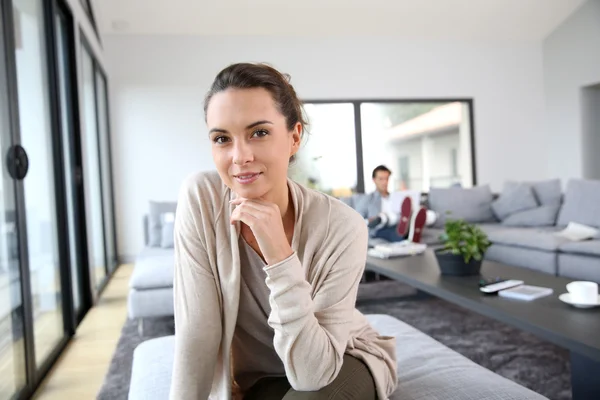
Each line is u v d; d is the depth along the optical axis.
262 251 0.83
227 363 0.96
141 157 5.77
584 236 3.53
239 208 0.84
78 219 3.61
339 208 0.96
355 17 5.93
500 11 6.12
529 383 1.95
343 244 0.93
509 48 6.78
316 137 6.27
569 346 1.48
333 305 0.90
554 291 2.10
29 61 2.52
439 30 6.38
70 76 3.60
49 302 2.61
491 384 1.14
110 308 3.60
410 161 6.57
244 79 0.82
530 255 3.76
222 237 0.94
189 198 0.98
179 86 5.85
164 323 3.11
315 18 5.86
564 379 1.98
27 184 2.35
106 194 5.22
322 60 6.23
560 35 6.55
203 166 5.91
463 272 2.53
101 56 5.27
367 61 6.36
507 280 2.32
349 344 1.01
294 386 0.86
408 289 3.85
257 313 0.97
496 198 5.17
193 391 0.94
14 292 2.02
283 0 5.50
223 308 0.96
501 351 2.34
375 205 4.53
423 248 3.41
